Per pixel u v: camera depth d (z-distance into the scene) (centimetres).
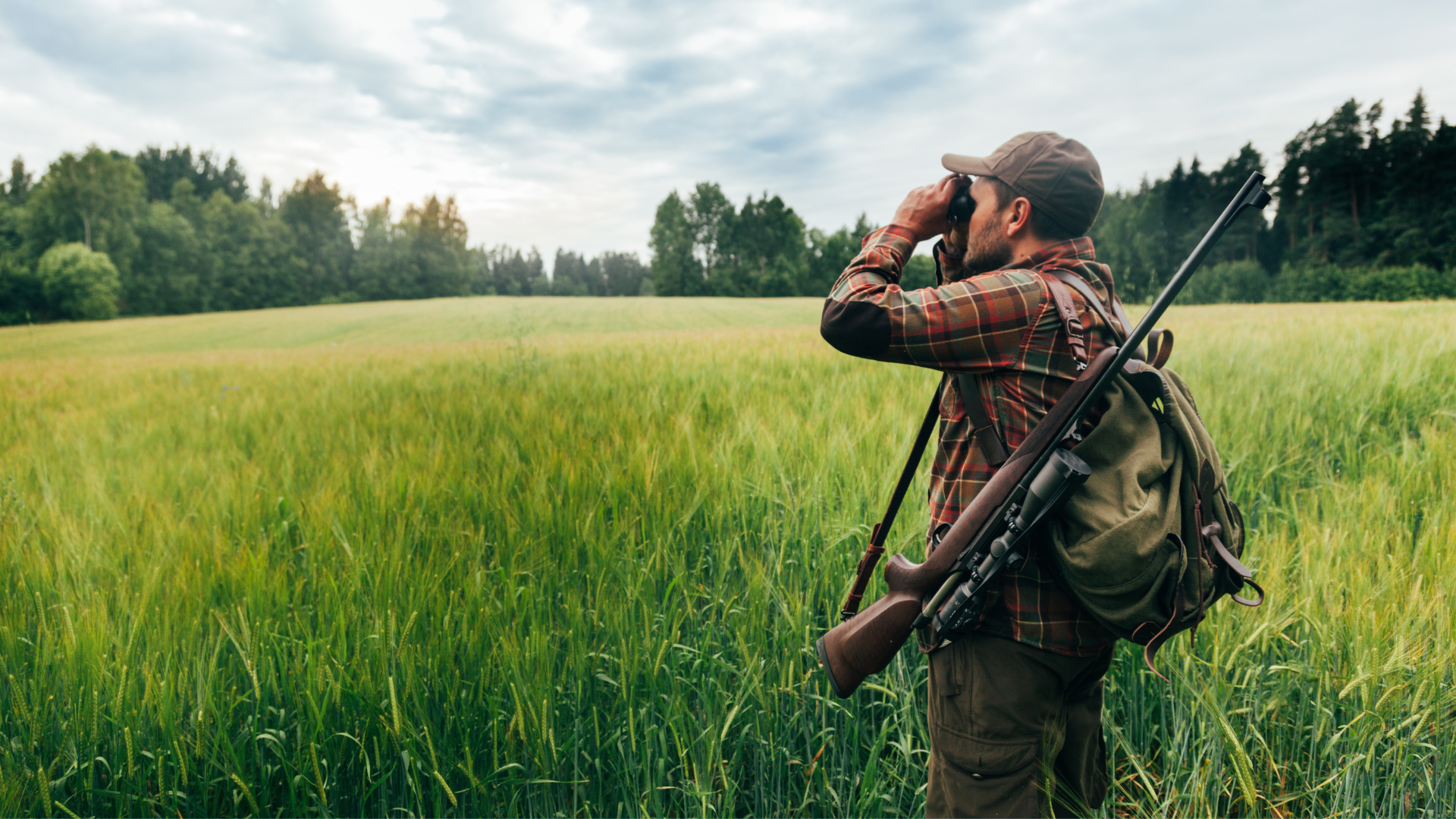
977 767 118
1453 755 156
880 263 121
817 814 178
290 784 162
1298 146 6775
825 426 386
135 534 257
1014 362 111
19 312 5734
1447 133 5441
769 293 9106
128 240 7962
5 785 151
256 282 9106
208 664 185
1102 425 106
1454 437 330
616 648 191
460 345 1592
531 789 167
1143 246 6612
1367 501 254
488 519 275
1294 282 5075
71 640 181
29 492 347
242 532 275
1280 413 399
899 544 237
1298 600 190
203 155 11912
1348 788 158
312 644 182
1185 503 105
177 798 161
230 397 699
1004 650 115
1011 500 109
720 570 241
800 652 195
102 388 897
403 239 10588
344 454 385
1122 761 186
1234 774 172
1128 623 101
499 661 181
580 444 353
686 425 374
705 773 166
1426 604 174
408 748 164
